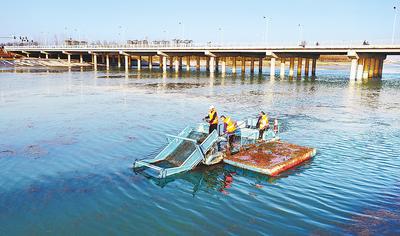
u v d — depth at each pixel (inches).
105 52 4244.6
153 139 843.4
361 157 721.6
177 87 2121.1
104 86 2126.0
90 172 619.8
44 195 522.0
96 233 420.5
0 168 633.6
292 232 420.5
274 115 1202.6
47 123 1016.9
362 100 1604.3
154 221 449.1
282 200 511.2
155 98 1603.1
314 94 1828.2
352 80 2623.0
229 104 1444.4
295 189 552.1
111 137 856.3
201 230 426.9
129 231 425.1
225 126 751.7
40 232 421.7
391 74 3956.7
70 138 844.6
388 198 518.9
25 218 453.7
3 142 805.9
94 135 874.8
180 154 688.4
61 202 499.5
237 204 498.6
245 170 638.5
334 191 544.4
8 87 1973.4
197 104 1429.6
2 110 1232.2
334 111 1298.0
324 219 452.4
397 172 633.0
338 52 2679.6
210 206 491.8
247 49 3073.3
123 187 556.1
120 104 1406.3
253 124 893.8
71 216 460.4
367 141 852.0
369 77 3026.6
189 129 766.5
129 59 4360.2
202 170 639.8
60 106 1338.6
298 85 2341.3
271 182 582.2
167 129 950.4
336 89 2086.6
